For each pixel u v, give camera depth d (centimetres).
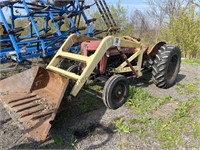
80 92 442
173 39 965
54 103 301
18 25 1204
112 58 413
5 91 331
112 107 369
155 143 290
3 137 296
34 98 312
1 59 606
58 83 325
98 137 302
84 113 364
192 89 472
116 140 296
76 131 315
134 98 406
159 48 493
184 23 920
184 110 371
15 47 575
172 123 334
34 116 271
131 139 298
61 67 418
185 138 300
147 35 1605
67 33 707
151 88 474
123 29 1505
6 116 354
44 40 655
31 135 249
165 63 438
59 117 347
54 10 721
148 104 391
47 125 258
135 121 338
